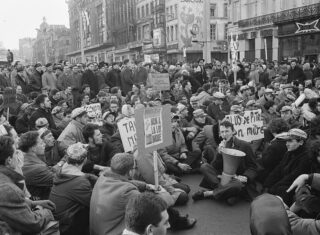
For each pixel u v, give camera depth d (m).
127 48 85.88
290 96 12.07
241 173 7.02
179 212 6.38
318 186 4.20
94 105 10.17
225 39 63.94
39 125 7.53
